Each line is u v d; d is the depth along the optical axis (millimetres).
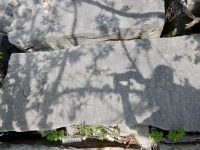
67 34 1092
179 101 970
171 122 964
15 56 1151
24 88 1084
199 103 958
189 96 968
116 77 1027
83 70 1062
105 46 1084
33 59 1131
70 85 1052
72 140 1137
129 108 988
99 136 1165
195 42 1028
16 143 1098
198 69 989
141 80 1006
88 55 1081
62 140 1135
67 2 1157
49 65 1101
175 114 965
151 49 1042
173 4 1111
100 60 1062
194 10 1013
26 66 1122
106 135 1158
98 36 1107
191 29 1117
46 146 1080
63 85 1058
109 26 1057
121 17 1072
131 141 1129
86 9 1124
